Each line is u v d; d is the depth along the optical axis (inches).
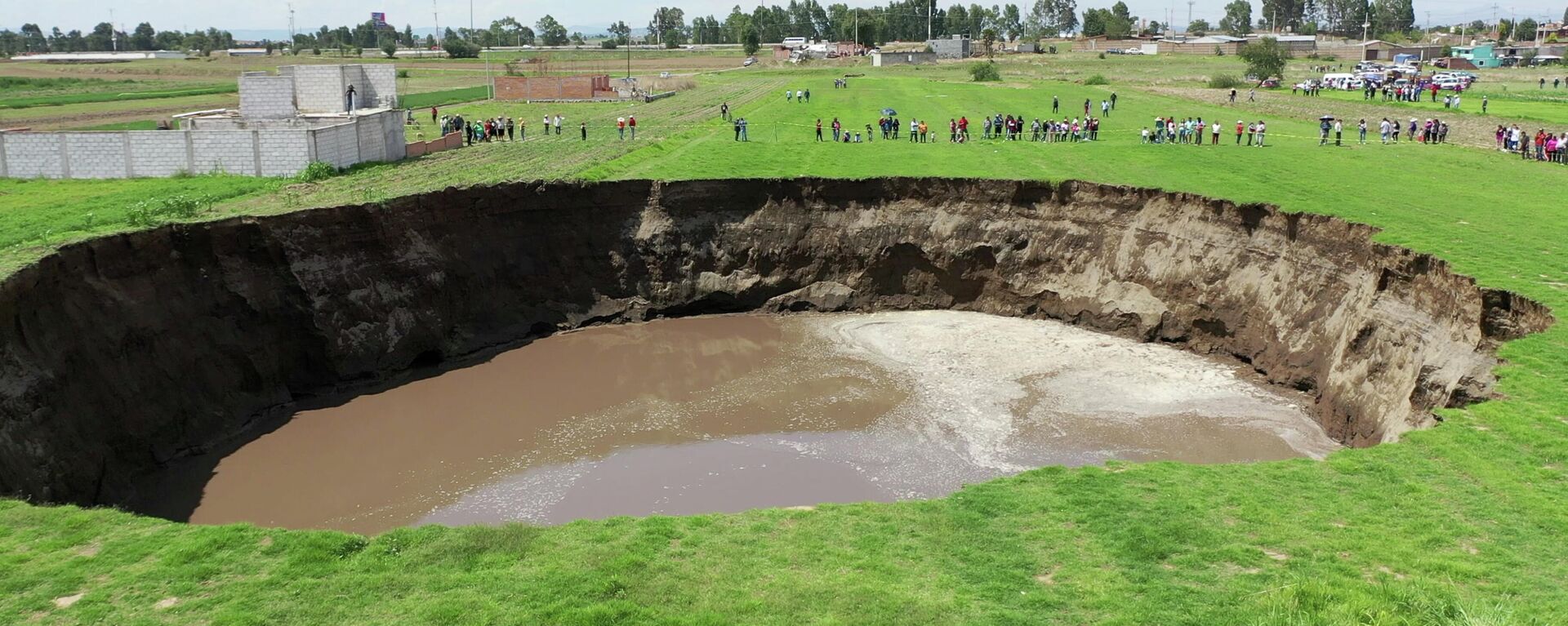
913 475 1290.6
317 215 1635.1
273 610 733.3
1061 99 4028.1
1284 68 5920.3
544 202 1987.0
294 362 1598.2
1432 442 991.6
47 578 771.4
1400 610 698.2
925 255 2063.2
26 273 1193.4
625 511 1205.1
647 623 719.7
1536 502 856.3
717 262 2080.5
